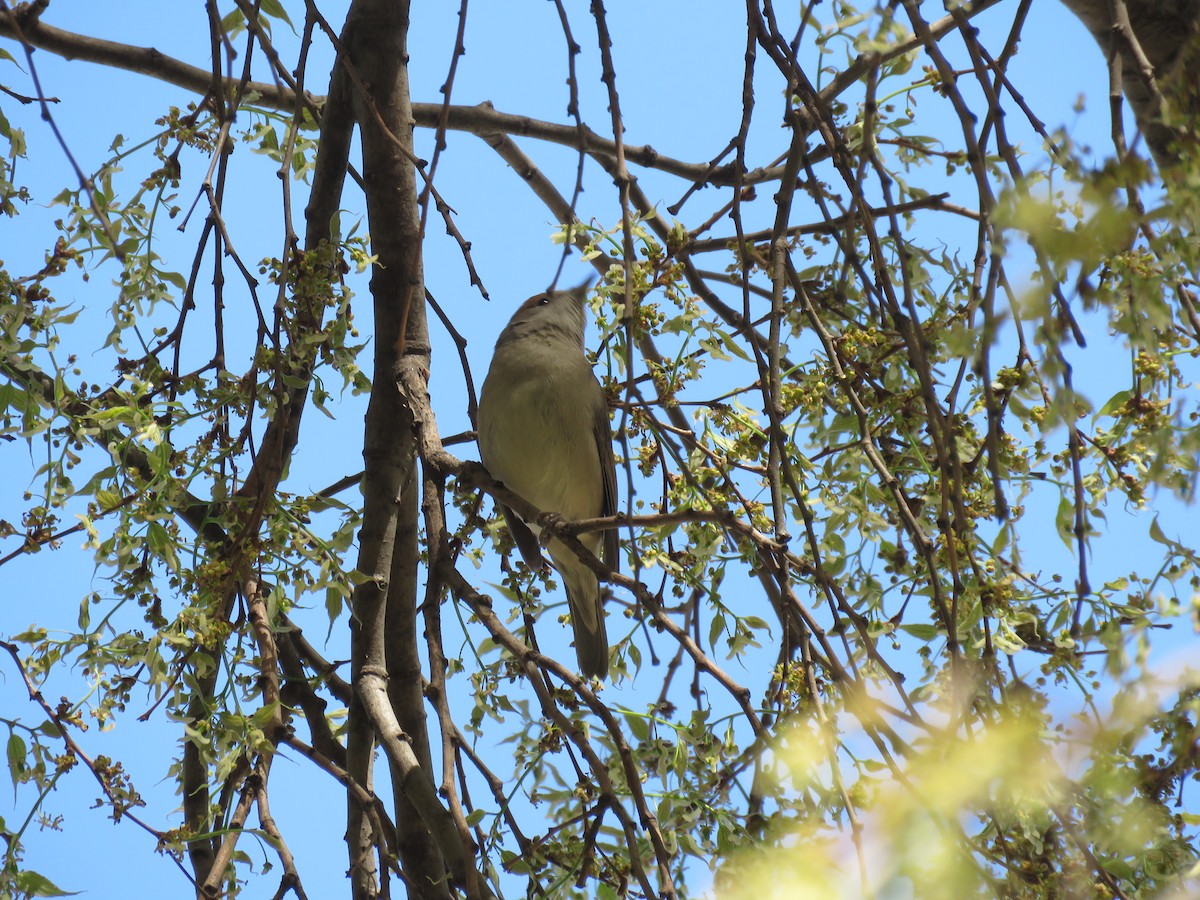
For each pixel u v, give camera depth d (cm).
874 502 790
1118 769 420
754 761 619
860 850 244
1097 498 723
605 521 716
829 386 787
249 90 912
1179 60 457
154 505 705
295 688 902
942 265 826
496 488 805
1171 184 412
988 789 251
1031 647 716
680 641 716
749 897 261
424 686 913
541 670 816
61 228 807
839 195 750
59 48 991
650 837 634
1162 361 665
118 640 706
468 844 663
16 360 756
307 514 767
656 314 768
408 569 920
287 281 765
